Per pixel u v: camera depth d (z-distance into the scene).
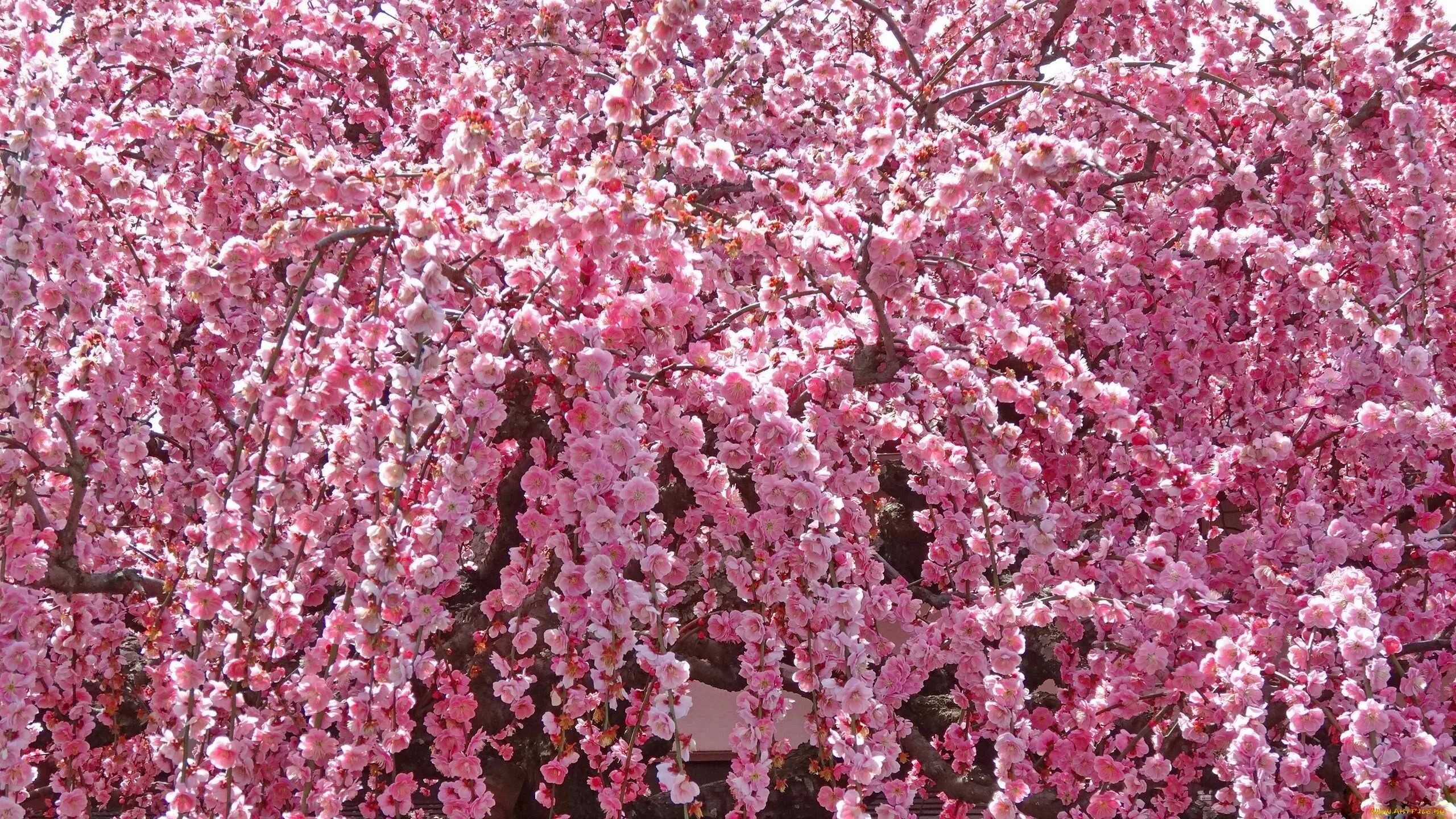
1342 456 4.24
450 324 2.90
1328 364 4.23
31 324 3.39
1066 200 4.54
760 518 2.83
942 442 3.17
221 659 3.13
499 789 4.43
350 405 2.89
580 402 2.71
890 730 3.32
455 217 2.92
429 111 4.30
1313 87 4.79
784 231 3.07
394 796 3.07
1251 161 4.73
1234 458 3.67
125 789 3.88
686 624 3.45
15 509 3.16
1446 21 4.45
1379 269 4.08
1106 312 4.39
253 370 3.26
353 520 3.54
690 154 3.30
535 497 3.03
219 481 3.18
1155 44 5.75
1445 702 3.33
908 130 4.21
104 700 3.68
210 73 4.60
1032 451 4.18
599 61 5.75
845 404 3.13
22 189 3.11
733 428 2.96
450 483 2.75
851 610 2.81
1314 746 3.10
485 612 3.22
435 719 3.25
